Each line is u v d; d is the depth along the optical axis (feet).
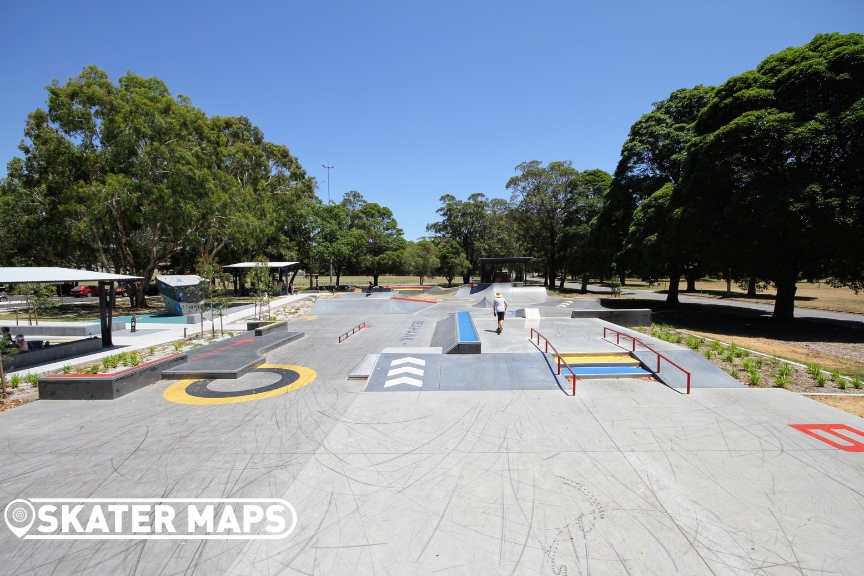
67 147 85.05
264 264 81.41
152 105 90.38
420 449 23.47
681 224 70.44
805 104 61.05
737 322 73.92
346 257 166.09
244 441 24.81
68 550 15.72
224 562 14.96
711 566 14.51
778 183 60.08
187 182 93.86
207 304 89.25
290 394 33.65
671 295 99.86
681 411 28.81
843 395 32.58
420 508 17.95
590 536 16.07
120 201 86.58
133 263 103.40
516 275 176.96
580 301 104.37
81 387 32.63
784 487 19.39
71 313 92.58
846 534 16.11
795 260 67.87
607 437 24.79
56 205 90.99
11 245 108.58
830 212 53.83
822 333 62.39
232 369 38.93
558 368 36.86
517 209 164.25
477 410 29.35
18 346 45.70
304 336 61.36
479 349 41.14
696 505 18.04
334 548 15.56
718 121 69.51
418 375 36.40
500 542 15.76
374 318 81.92
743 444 23.77
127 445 24.41
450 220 210.18
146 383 36.42
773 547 15.42
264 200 127.85
